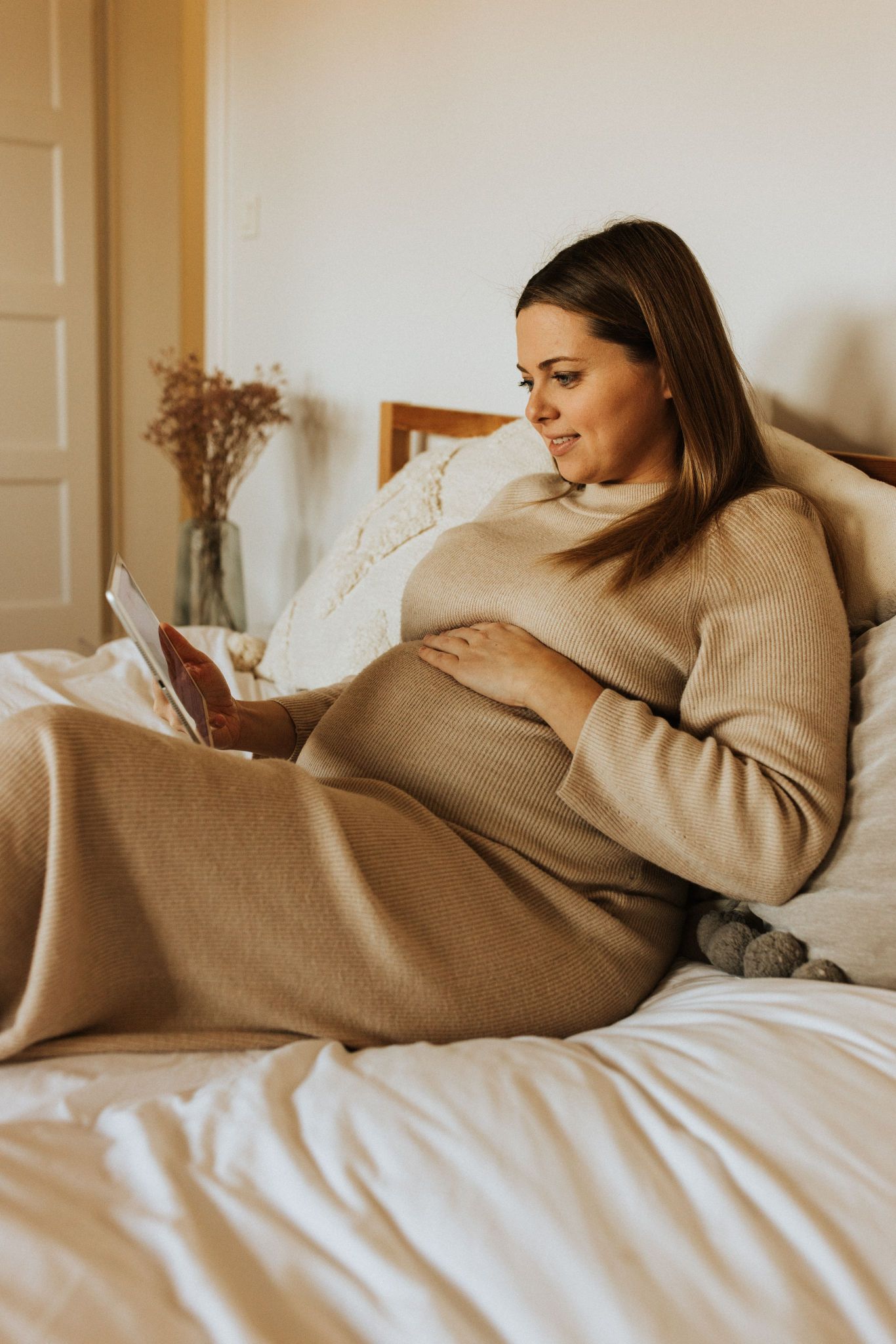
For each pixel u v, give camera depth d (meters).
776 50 1.44
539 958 0.94
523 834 1.03
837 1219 0.60
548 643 1.09
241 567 2.70
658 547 1.06
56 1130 0.67
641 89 1.66
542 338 1.12
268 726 1.27
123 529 3.88
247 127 2.80
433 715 1.09
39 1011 0.73
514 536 1.23
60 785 0.75
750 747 0.95
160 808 0.79
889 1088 0.71
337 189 2.48
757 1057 0.75
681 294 1.09
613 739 0.96
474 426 1.99
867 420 1.37
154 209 3.71
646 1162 0.63
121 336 3.74
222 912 0.82
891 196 1.32
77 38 3.38
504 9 1.92
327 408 2.62
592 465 1.16
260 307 2.86
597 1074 0.75
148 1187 0.61
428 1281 0.54
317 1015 0.86
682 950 1.12
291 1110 0.70
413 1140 0.65
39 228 3.46
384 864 0.90
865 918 0.90
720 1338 0.52
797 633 0.97
